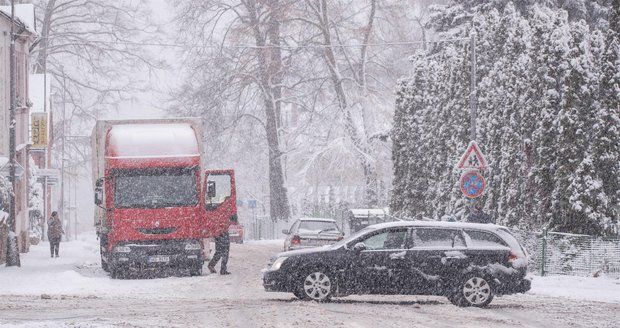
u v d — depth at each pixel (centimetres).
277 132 14112
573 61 5378
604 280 5009
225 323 3219
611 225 5312
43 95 12094
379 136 11388
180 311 3650
